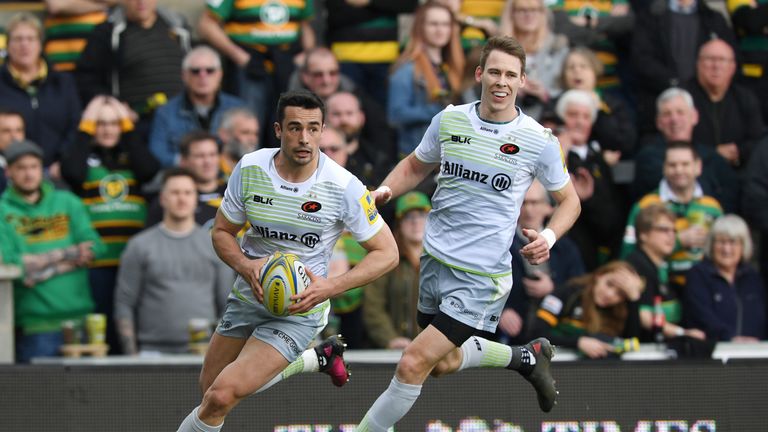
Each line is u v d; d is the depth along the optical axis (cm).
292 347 2486
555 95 4184
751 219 4025
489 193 2527
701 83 4297
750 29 4506
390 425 2594
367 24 4344
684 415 3269
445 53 4172
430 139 2597
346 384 3253
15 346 3681
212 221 3734
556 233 2498
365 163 3997
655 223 3656
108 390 3256
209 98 4062
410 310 3641
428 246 2594
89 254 3741
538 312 3475
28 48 3997
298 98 2380
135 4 4234
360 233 2483
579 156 3981
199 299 3631
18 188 3706
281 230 2461
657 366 3275
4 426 3250
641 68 4328
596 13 4462
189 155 3766
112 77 4234
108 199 3919
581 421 3253
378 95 4366
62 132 4059
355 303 3634
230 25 4306
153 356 3509
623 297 3450
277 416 3244
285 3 4312
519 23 4203
